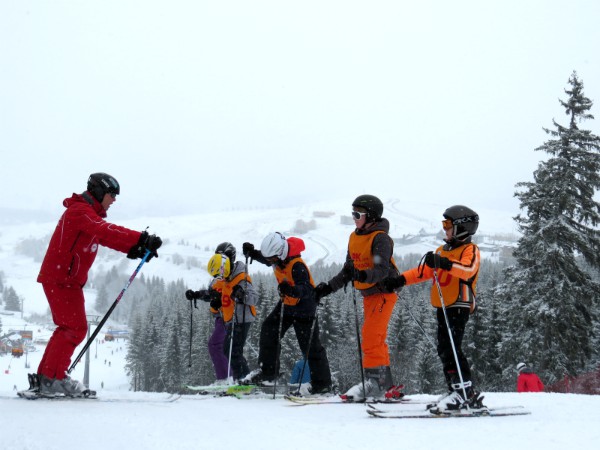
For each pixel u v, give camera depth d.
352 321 33.94
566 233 18.72
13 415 3.21
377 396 4.77
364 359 4.90
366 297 4.96
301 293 5.05
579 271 18.56
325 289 5.18
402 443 3.03
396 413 4.06
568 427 3.53
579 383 18.25
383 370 4.84
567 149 19.45
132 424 3.16
